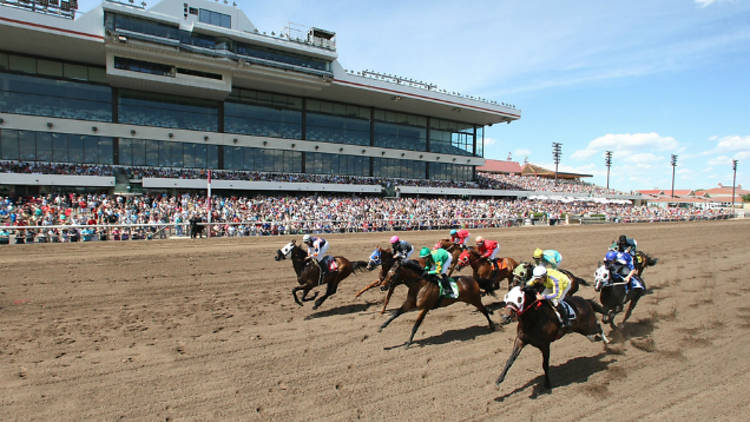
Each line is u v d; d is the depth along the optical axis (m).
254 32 28.58
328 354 5.93
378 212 27.09
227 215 21.12
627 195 56.38
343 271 8.23
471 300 6.89
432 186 40.62
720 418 4.36
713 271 13.27
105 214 18.44
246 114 31.83
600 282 6.73
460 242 9.06
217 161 30.47
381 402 4.61
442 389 4.95
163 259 12.75
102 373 5.18
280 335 6.69
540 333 4.95
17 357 5.61
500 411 4.47
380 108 39.16
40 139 24.53
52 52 24.28
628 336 6.90
